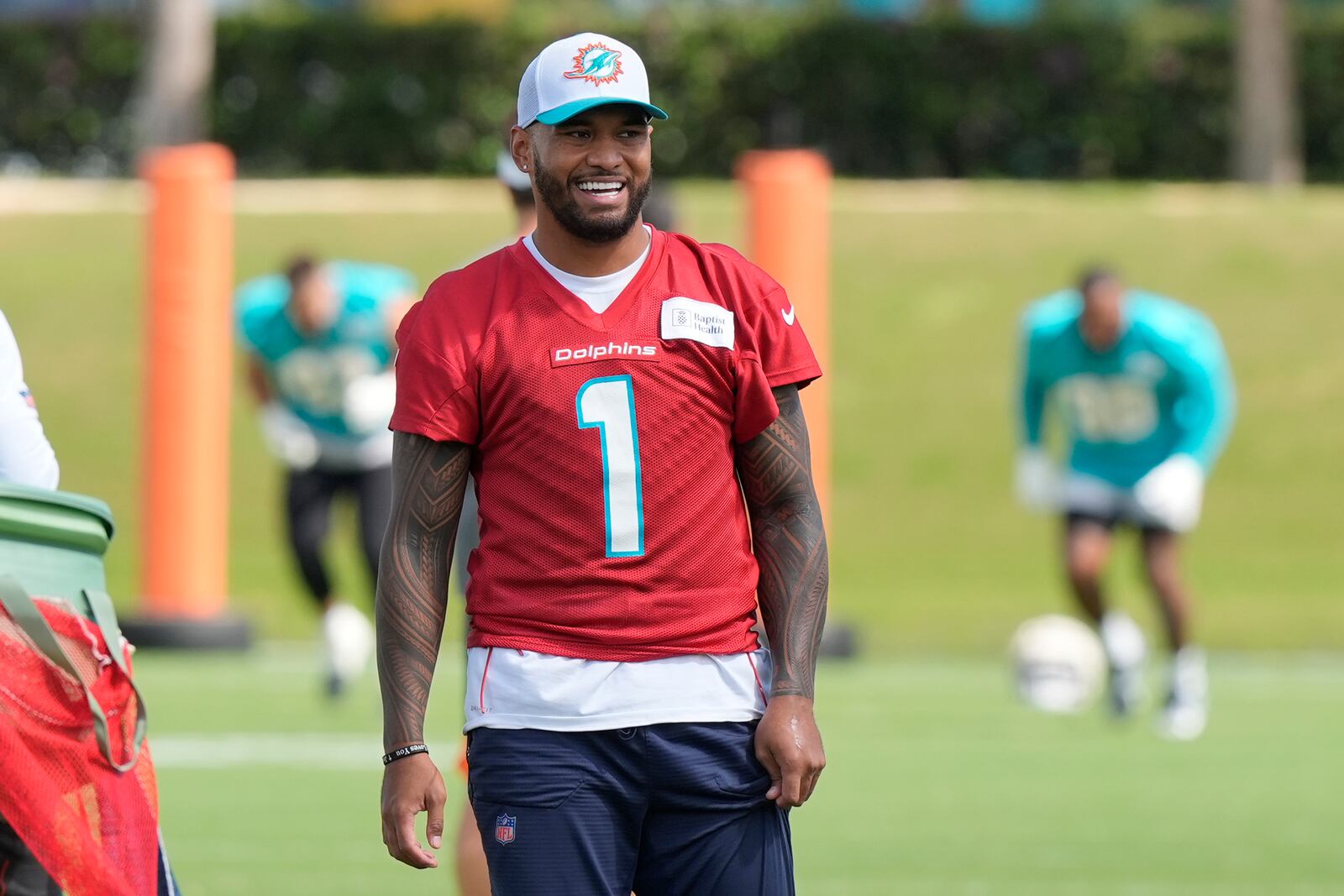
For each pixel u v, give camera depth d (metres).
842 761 34.22
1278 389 67.19
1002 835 27.92
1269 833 28.16
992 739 36.81
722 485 13.43
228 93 87.62
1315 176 92.81
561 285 13.37
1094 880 25.11
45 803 12.47
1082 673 39.91
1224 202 76.88
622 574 13.25
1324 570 60.41
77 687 12.75
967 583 60.06
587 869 13.22
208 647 49.84
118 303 70.38
